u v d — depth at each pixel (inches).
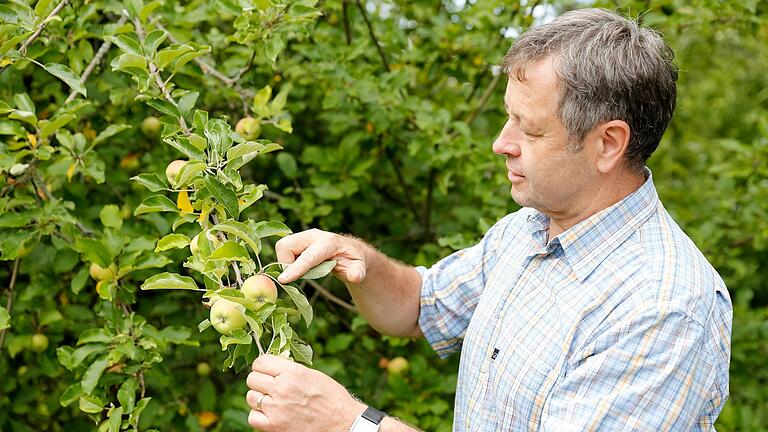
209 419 104.9
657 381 50.1
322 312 116.6
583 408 51.4
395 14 127.4
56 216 79.0
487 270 71.1
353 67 105.6
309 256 62.0
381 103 102.3
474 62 115.0
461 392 66.7
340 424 53.4
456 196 126.5
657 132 55.8
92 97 96.4
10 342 91.2
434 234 120.0
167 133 68.0
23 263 88.4
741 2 105.9
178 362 108.0
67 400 73.9
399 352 109.3
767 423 127.0
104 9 84.4
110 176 99.4
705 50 183.9
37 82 95.1
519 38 56.0
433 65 114.8
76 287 81.0
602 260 56.9
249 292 55.1
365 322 99.7
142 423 93.4
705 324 51.9
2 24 69.1
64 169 82.6
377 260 70.1
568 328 56.4
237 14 79.4
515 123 56.9
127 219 96.7
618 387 51.1
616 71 52.4
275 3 75.9
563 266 59.1
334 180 106.7
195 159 57.6
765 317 139.6
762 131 124.3
